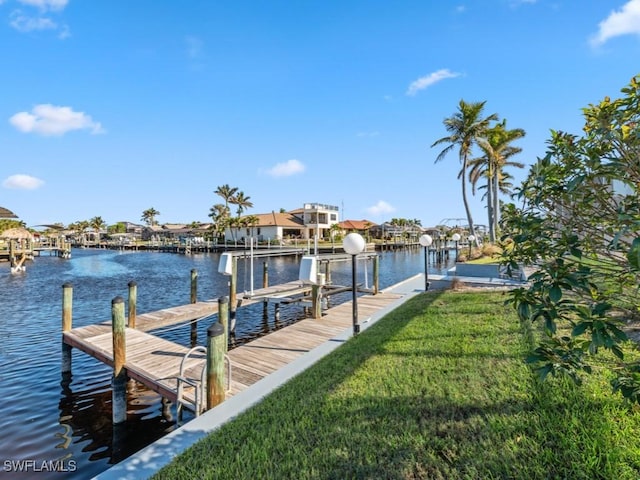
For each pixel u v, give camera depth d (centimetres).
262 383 448
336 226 5588
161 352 629
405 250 6131
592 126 184
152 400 622
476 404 329
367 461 259
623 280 181
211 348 423
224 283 2167
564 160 181
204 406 449
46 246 5697
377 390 380
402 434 291
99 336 724
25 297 1672
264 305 1302
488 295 930
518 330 562
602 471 219
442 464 248
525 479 223
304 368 495
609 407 291
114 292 1822
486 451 255
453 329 606
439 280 1397
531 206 196
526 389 346
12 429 534
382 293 1170
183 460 285
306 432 309
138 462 290
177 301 1585
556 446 252
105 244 7525
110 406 606
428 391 366
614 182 173
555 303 170
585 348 175
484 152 2847
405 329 634
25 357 832
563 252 178
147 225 8981
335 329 745
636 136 147
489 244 2575
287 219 5756
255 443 298
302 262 848
